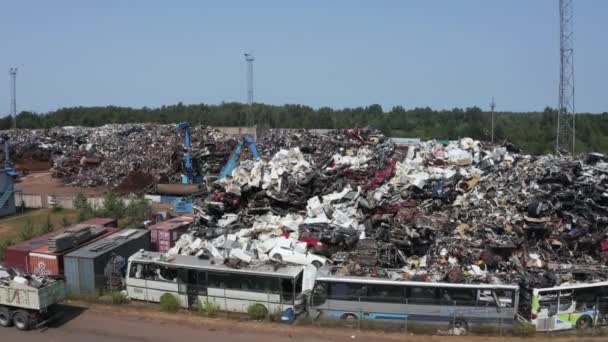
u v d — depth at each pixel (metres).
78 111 198.00
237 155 54.00
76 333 24.72
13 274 26.58
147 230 35.78
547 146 104.69
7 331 24.97
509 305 23.64
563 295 24.05
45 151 95.19
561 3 80.38
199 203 40.06
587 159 38.44
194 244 30.84
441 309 23.95
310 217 34.84
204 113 179.12
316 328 24.81
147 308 27.81
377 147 48.12
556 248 29.56
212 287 26.83
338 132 63.88
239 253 28.00
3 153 89.25
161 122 169.25
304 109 186.62
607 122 138.38
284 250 29.39
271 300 25.86
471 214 32.72
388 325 24.53
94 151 87.94
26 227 43.34
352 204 35.50
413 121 168.88
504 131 128.50
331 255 30.52
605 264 28.48
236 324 25.41
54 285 25.55
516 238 29.64
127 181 65.38
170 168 68.56
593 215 30.31
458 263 28.53
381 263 28.53
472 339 23.36
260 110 177.25
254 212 38.09
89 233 33.31
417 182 35.03
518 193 33.19
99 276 29.80
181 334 24.31
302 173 39.97
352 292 24.73
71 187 73.69
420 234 30.47
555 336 23.61
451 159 41.50
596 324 24.42
